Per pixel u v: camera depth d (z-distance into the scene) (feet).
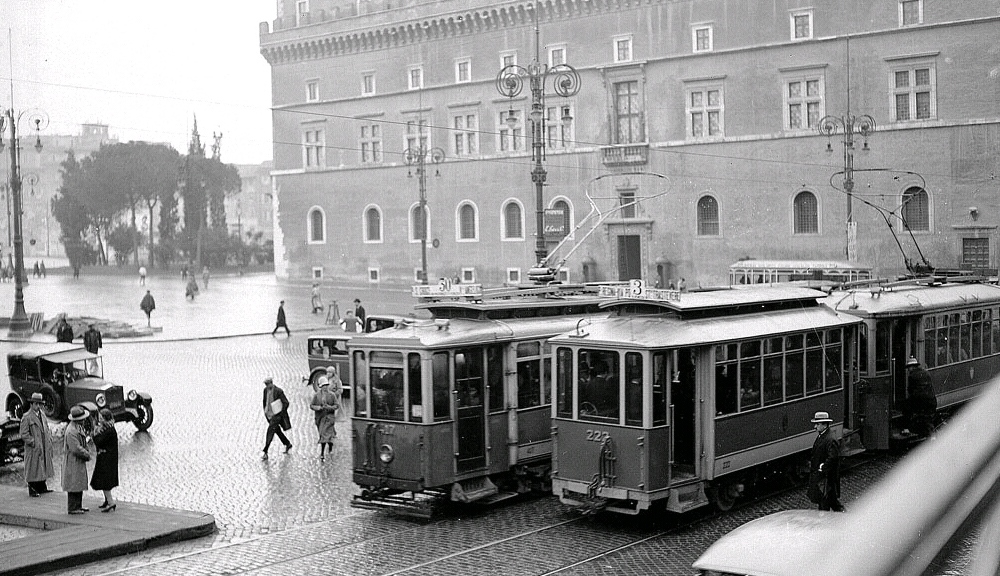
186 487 65.82
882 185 187.93
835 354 65.57
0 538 53.16
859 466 68.03
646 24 215.31
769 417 58.44
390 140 257.96
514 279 236.84
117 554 49.52
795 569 5.89
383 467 56.85
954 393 80.59
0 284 281.54
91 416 76.13
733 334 55.57
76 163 362.33
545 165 229.86
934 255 182.80
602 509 54.39
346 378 109.81
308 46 271.08
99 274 334.65
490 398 59.26
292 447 79.56
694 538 50.44
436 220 250.16
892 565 5.02
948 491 5.16
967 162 179.63
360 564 47.29
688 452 56.75
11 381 89.76
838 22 192.54
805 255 197.26
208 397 105.81
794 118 198.49
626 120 220.43
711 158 207.51
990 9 176.76
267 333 169.37
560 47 227.40
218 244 365.40
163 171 352.28
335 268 271.49
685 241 211.82
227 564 47.85
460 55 244.22
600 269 223.10
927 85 183.93
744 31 203.21
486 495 58.70
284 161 281.13
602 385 53.36
